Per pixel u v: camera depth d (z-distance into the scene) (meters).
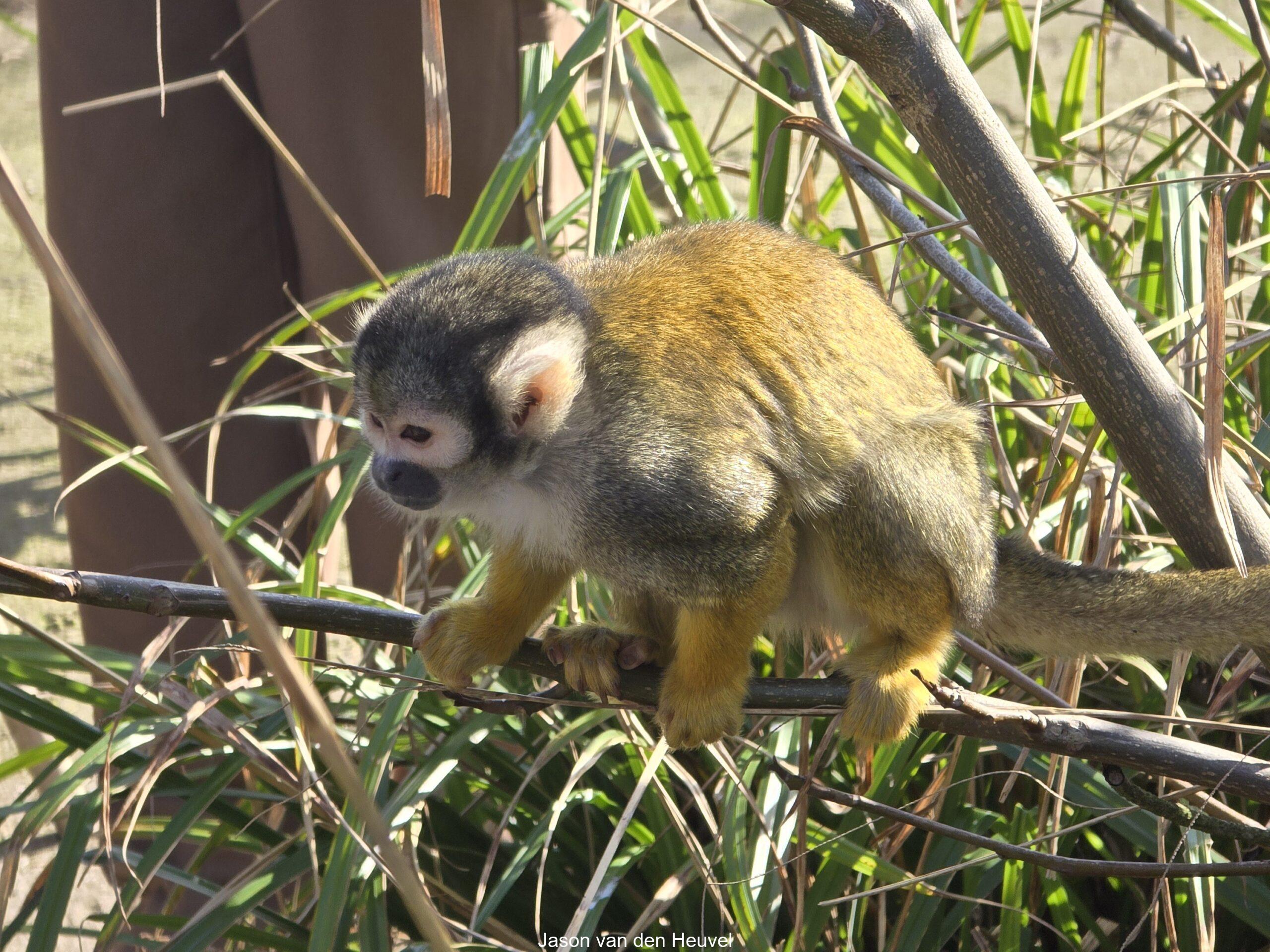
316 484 6.11
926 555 4.63
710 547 4.34
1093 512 5.27
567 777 5.52
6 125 15.79
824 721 5.65
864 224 6.47
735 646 4.38
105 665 5.55
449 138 3.74
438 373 4.34
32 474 10.57
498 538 4.65
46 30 6.50
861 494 4.61
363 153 6.47
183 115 6.53
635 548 4.43
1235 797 5.33
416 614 3.87
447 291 4.48
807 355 4.63
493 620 4.63
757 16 16.34
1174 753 3.57
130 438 6.66
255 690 5.77
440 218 6.64
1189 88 6.72
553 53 6.50
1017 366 5.89
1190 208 5.80
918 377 4.95
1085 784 5.06
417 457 4.43
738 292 4.68
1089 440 5.13
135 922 5.12
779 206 6.41
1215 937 5.08
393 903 5.30
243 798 5.34
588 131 6.70
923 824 3.95
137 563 6.76
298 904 5.55
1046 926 4.88
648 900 5.32
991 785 5.54
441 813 5.48
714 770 5.45
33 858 6.56
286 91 6.43
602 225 6.37
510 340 4.36
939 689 3.55
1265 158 6.55
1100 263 6.85
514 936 5.18
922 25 3.38
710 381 4.45
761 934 4.41
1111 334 3.55
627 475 4.38
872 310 4.91
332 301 5.97
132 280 6.61
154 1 6.39
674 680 4.49
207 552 1.69
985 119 3.46
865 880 5.07
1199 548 3.78
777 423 4.53
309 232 6.66
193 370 6.79
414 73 6.38
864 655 4.69
